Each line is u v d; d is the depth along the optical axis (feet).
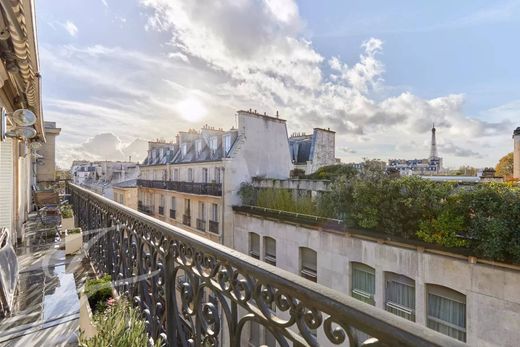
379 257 24.17
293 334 3.02
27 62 10.83
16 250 18.29
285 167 53.57
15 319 9.18
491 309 18.19
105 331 5.78
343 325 2.47
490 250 17.97
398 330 2.05
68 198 42.75
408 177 23.79
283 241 34.27
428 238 21.06
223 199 44.96
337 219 28.02
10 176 19.90
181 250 5.69
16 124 16.10
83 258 16.06
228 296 4.20
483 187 19.53
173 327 6.13
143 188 78.59
